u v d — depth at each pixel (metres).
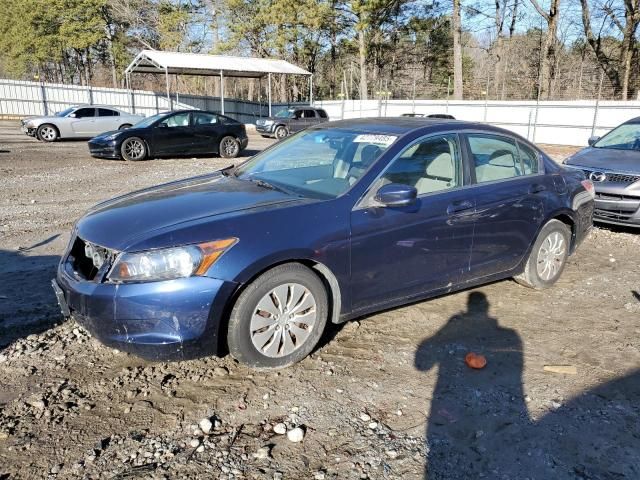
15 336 3.97
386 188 3.68
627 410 3.21
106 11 46.03
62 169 12.84
